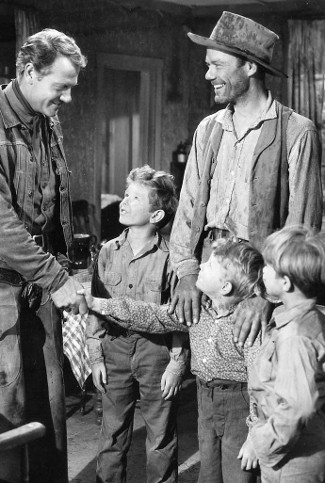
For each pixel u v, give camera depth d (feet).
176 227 11.32
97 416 16.71
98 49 28.76
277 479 9.15
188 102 32.76
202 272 10.21
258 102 10.48
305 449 9.02
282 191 10.48
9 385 10.82
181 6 31.17
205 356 10.38
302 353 8.63
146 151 31.68
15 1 25.45
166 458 11.78
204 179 10.85
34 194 11.14
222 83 10.35
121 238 11.89
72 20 27.53
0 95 10.70
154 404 11.69
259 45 10.25
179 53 31.96
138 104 34.17
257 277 9.96
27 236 10.56
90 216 29.07
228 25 10.23
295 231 9.05
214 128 10.87
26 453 10.89
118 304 11.03
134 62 30.14
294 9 29.35
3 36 28.27
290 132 10.40
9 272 10.83
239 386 10.33
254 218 10.38
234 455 10.46
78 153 28.60
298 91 29.89
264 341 9.35
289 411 8.56
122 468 12.00
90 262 19.42
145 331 11.19
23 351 11.35
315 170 10.41
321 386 8.77
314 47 29.48
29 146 10.91
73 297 10.79
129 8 29.43
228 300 10.11
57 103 10.71
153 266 11.68
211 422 10.62
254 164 10.37
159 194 11.55
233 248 10.03
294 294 8.98
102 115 29.32
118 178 34.68
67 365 20.02
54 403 11.62
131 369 11.64
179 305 10.66
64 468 11.85
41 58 10.31
